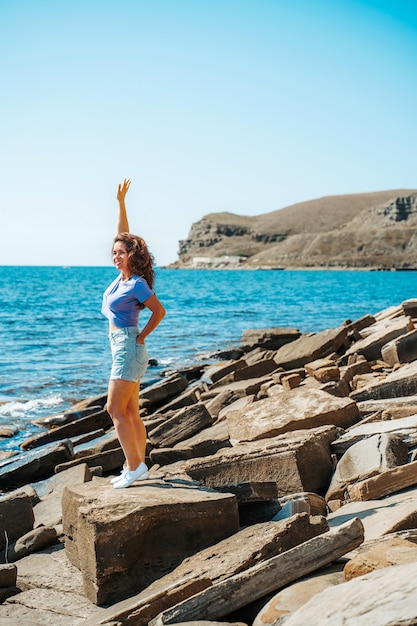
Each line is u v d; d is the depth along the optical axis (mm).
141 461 6199
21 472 10695
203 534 5555
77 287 93750
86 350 26406
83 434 12820
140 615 4516
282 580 4387
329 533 4531
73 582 5668
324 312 47219
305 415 9023
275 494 6285
